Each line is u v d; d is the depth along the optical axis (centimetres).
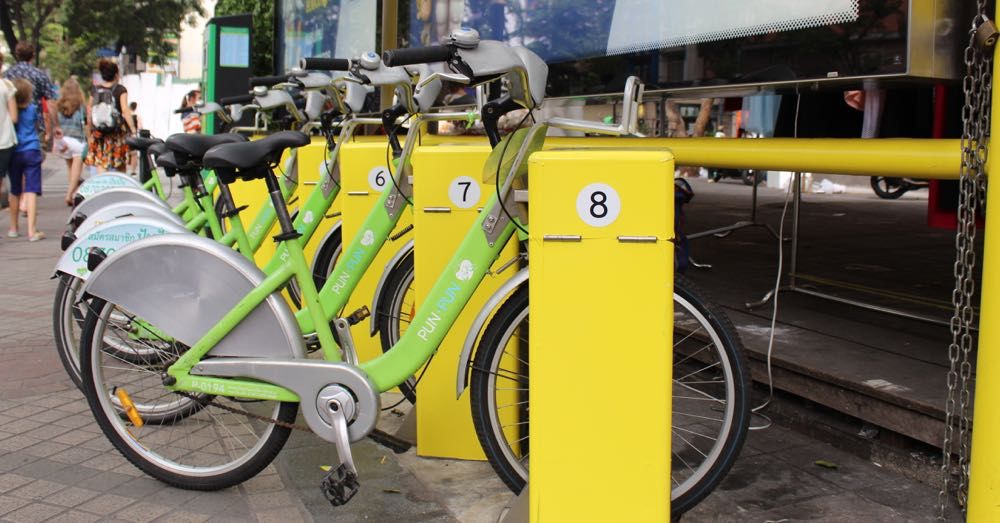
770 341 383
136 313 316
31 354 500
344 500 288
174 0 3222
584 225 242
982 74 252
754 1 333
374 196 410
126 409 334
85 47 3662
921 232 845
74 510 307
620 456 248
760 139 348
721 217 966
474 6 497
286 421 307
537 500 254
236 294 308
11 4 2705
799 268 618
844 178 1411
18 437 376
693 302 270
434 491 322
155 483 331
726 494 312
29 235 932
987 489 245
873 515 294
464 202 333
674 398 372
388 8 605
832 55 305
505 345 282
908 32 282
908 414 322
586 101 437
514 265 326
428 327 293
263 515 304
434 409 347
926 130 487
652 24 383
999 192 240
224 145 307
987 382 244
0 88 889
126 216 425
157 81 2706
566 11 432
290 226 310
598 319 244
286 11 823
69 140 1206
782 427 378
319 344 343
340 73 644
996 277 240
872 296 507
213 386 307
